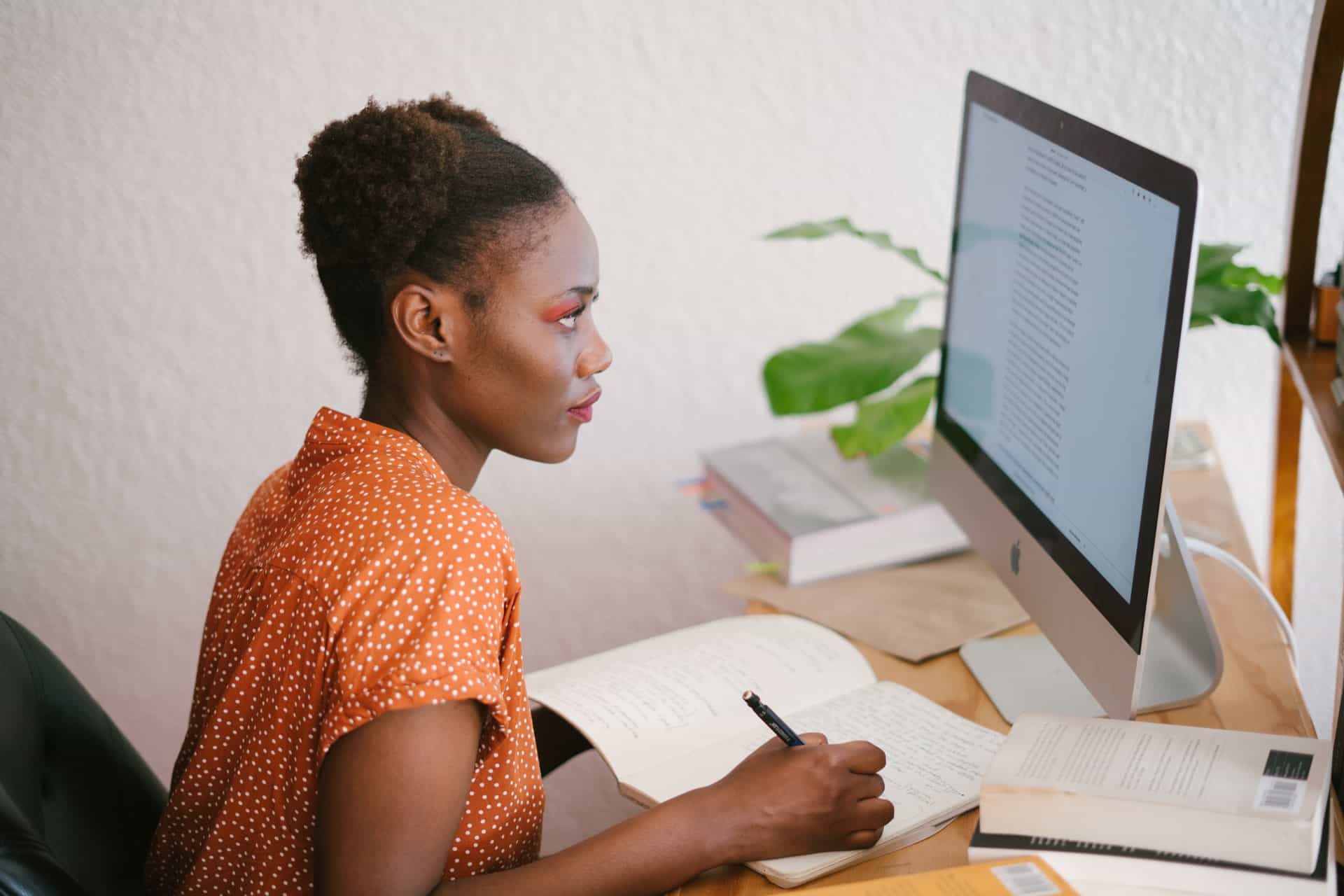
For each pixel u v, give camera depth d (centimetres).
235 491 174
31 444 170
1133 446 87
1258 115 148
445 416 89
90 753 102
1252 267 128
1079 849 75
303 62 157
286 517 86
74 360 167
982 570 132
